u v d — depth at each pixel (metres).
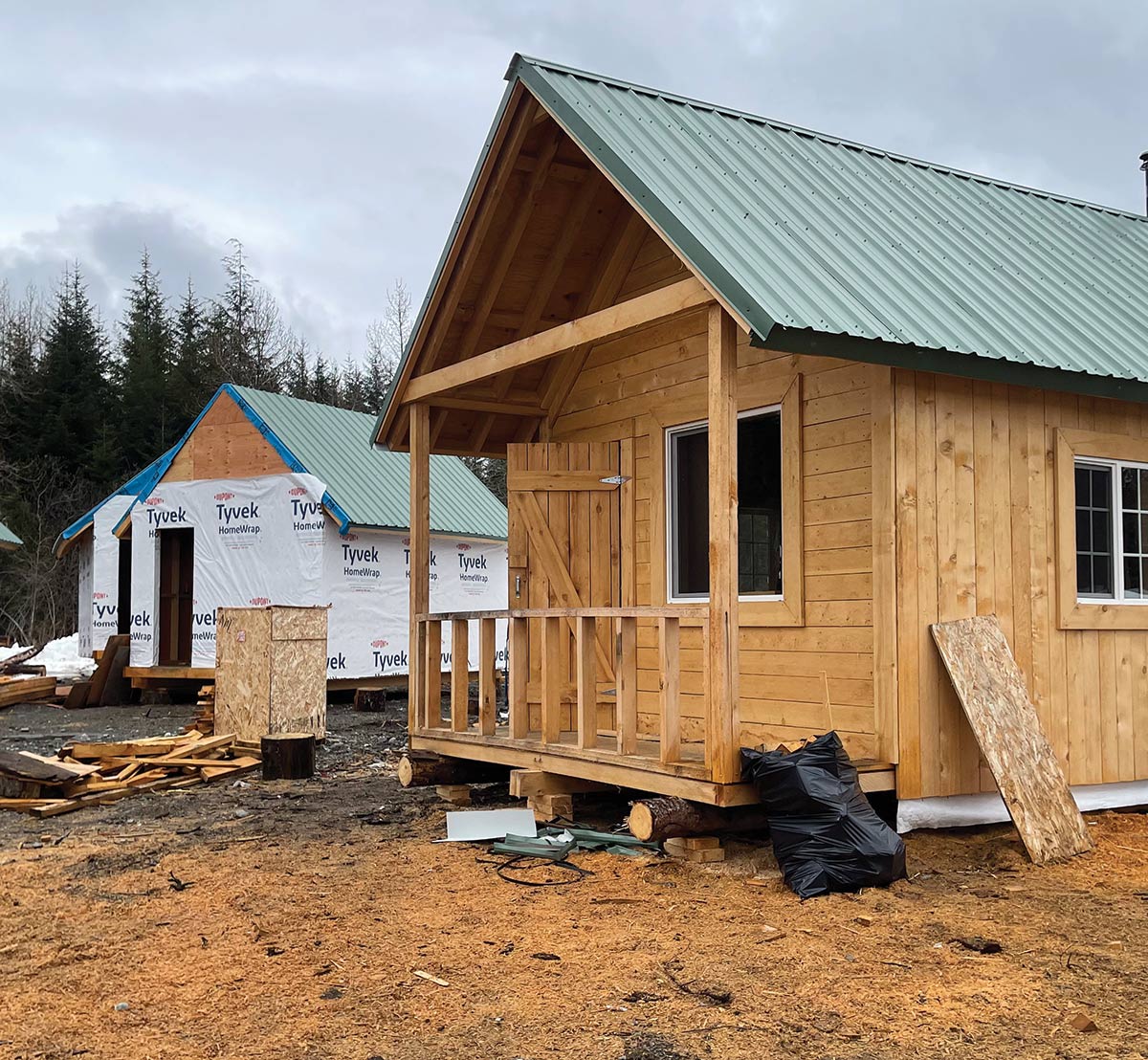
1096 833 7.07
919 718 6.65
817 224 7.10
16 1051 3.79
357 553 17.59
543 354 7.54
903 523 6.65
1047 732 7.23
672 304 6.34
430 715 9.05
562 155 8.45
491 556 20.61
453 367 8.63
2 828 8.00
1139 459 7.84
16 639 37.06
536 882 6.03
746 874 6.02
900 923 5.06
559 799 7.54
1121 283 8.31
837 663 7.08
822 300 5.96
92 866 6.65
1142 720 7.79
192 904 5.69
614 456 9.17
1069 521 7.39
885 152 9.26
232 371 45.03
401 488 18.86
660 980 4.37
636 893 5.73
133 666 18.38
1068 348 6.81
